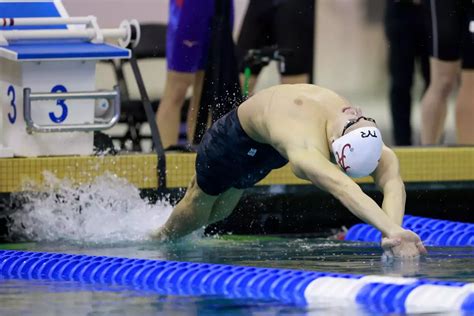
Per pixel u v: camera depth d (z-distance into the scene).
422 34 33.44
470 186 26.36
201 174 20.62
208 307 14.00
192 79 28.28
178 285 15.95
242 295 14.93
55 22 23.55
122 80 29.62
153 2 32.75
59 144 23.67
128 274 16.95
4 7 24.14
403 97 33.81
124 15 32.41
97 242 21.77
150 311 13.73
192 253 19.83
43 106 23.25
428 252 18.94
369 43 36.66
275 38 29.64
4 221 22.86
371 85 36.62
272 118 18.47
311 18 29.66
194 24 27.75
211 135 20.23
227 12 27.17
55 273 17.52
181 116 29.48
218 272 16.44
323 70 37.22
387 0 33.78
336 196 17.44
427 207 26.03
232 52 27.16
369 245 21.09
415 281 15.15
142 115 29.47
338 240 22.77
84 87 23.56
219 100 27.14
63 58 22.73
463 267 16.89
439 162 26.06
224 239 22.92
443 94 30.56
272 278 15.83
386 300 14.31
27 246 21.52
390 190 18.20
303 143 17.88
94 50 23.12
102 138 25.00
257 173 20.52
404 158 25.75
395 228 17.50
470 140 30.50
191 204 21.14
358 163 17.62
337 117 18.09
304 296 14.77
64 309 13.95
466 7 30.05
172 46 28.22
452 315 13.33
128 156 23.83
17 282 16.52
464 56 30.14
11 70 23.47
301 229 25.11
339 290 14.93
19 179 22.94
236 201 21.64
